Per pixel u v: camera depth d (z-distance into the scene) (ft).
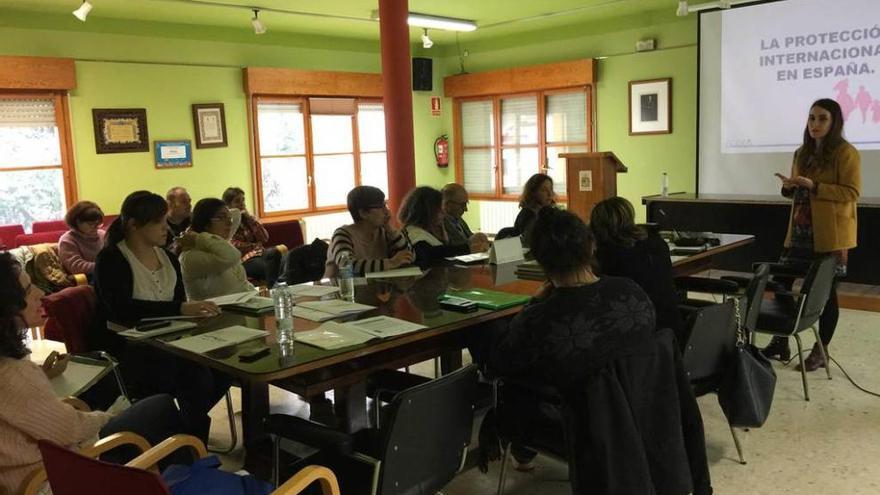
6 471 5.18
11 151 19.83
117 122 21.48
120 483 4.32
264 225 20.21
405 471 5.63
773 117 20.62
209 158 23.62
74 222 16.58
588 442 6.01
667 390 6.35
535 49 26.99
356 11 21.61
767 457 9.05
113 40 21.26
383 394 7.50
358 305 8.19
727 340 8.20
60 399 5.78
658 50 23.57
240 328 7.37
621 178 25.25
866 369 12.13
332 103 26.53
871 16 18.54
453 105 30.12
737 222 19.04
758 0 20.39
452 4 21.39
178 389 8.76
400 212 12.48
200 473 5.30
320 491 5.70
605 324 6.00
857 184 11.71
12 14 19.39
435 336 7.80
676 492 6.32
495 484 8.59
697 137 22.17
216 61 23.56
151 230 8.98
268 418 5.99
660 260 8.16
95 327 9.09
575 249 6.15
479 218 30.25
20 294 5.32
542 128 27.27
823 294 10.74
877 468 8.65
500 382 7.26
